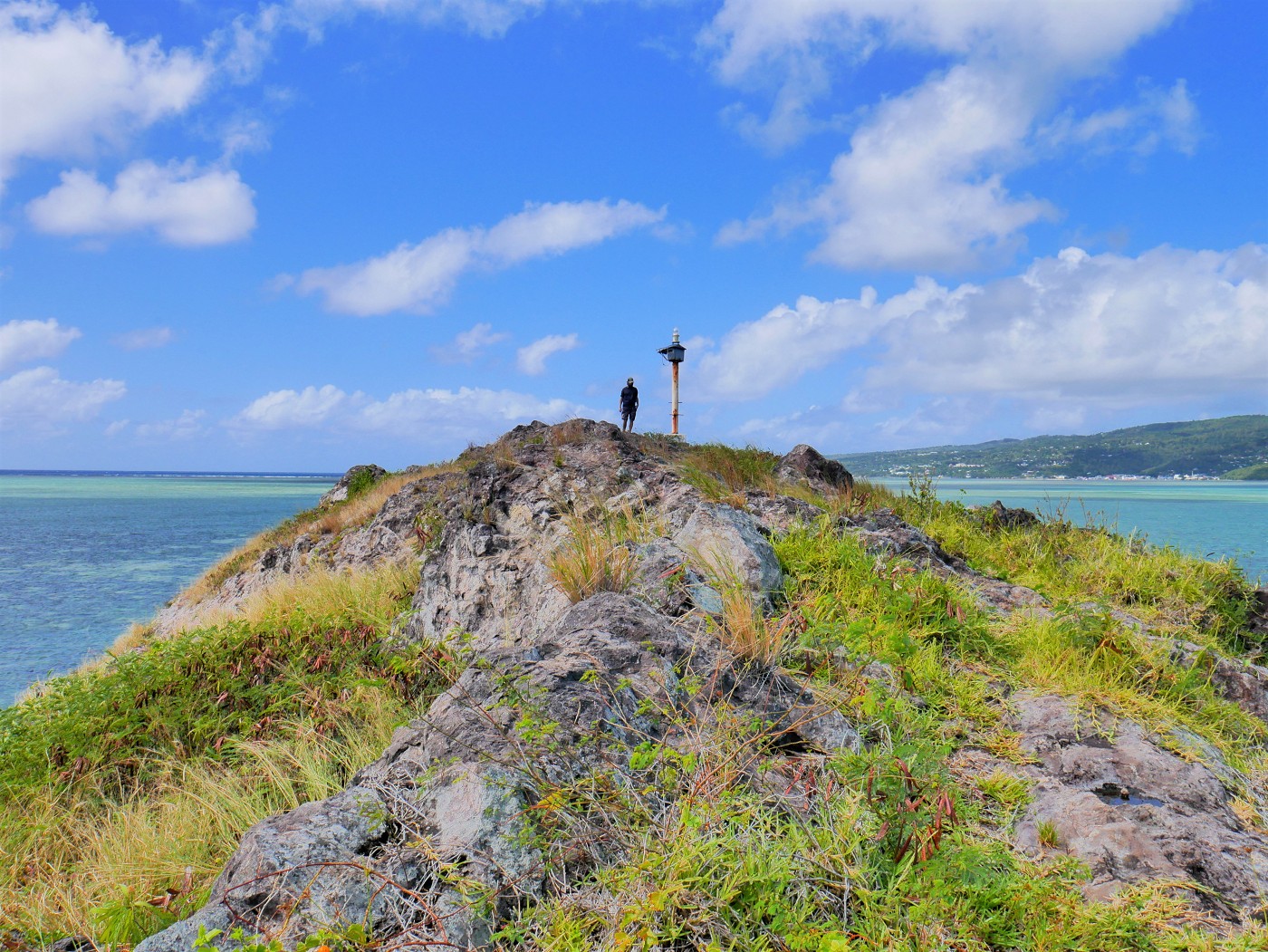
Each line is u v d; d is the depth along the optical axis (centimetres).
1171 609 802
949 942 254
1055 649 578
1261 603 831
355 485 2139
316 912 251
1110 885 302
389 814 297
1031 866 308
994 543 1031
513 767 303
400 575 1112
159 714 626
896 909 256
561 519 935
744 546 621
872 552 769
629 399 2002
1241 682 580
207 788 510
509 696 346
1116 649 563
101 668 959
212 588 1788
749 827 283
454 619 864
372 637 793
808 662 500
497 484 1030
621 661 408
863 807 314
